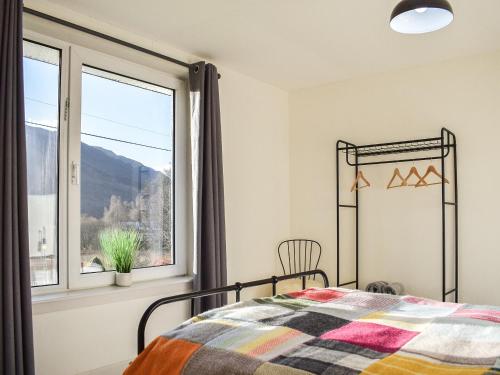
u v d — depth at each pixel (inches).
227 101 143.6
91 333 101.3
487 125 129.3
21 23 87.3
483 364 49.5
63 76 104.4
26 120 98.3
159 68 126.6
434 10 77.5
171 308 119.9
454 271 133.3
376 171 150.1
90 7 100.7
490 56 129.6
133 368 61.2
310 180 164.9
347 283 152.9
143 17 106.1
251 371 49.8
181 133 132.3
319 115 163.8
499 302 125.7
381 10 102.7
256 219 152.9
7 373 78.9
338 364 49.4
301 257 165.8
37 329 92.2
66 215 104.0
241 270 145.4
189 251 131.5
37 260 98.8
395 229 145.3
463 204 132.6
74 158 105.3
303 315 70.6
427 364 49.9
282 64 140.3
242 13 104.2
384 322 67.9
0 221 81.4
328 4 99.6
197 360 54.9
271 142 161.8
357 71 148.2
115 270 113.9
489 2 98.7
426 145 139.3
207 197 124.2
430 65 140.1
